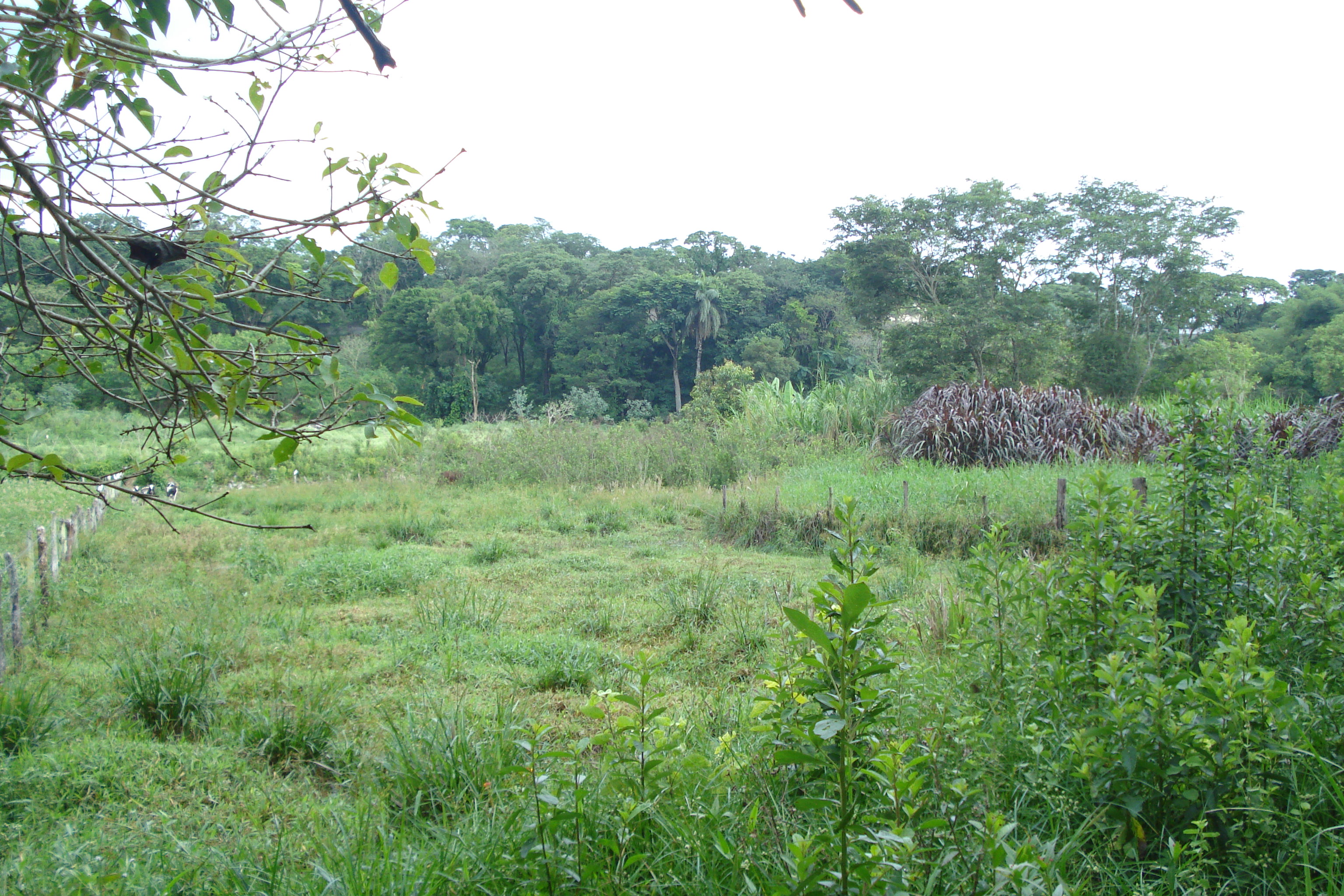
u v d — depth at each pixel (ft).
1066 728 10.09
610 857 8.80
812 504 38.81
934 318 93.66
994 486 38.47
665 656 20.30
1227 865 8.53
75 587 27.30
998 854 6.91
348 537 39.70
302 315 59.93
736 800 10.00
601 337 190.19
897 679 10.38
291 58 5.97
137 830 11.02
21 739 13.38
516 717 15.24
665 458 60.85
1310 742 9.06
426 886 8.77
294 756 14.20
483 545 36.50
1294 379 128.16
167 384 6.60
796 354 191.11
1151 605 10.47
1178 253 93.30
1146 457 44.78
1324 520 15.11
